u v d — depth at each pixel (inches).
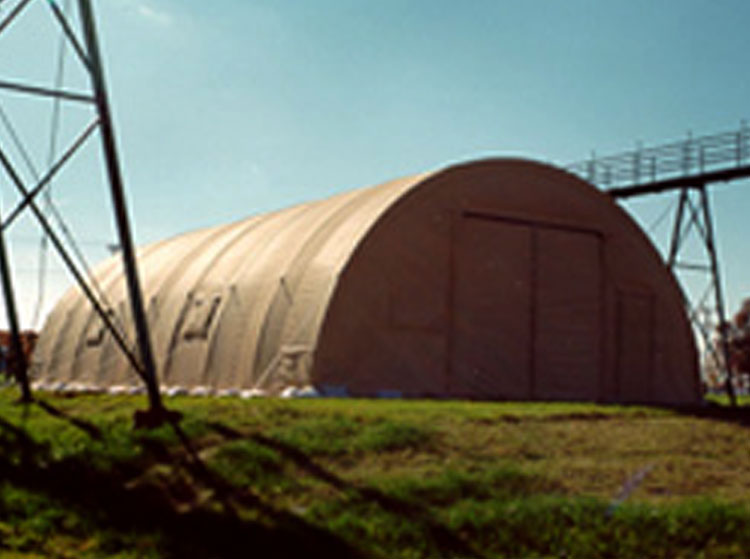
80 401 759.7
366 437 506.6
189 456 500.1
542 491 419.8
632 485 434.6
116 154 613.3
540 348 1005.2
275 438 507.5
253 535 386.9
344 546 364.2
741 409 850.1
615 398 1069.1
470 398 919.7
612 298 1087.6
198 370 1027.3
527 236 1018.1
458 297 947.3
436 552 355.6
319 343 844.6
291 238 1038.4
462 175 976.9
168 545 386.0
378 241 897.5
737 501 405.7
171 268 1293.1
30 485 486.0
